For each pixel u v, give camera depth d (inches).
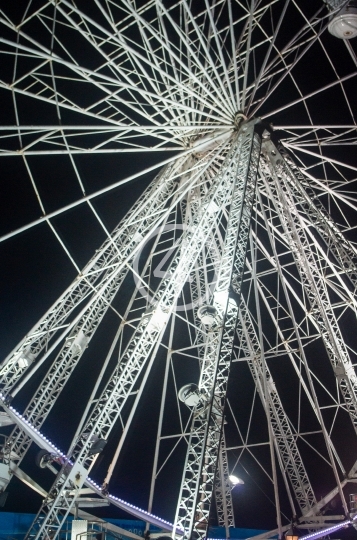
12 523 1010.7
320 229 1000.2
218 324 716.0
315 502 1211.9
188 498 634.2
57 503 867.4
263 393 1277.1
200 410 671.8
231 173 941.8
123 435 1096.8
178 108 1005.2
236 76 944.9
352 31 927.0
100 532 947.3
